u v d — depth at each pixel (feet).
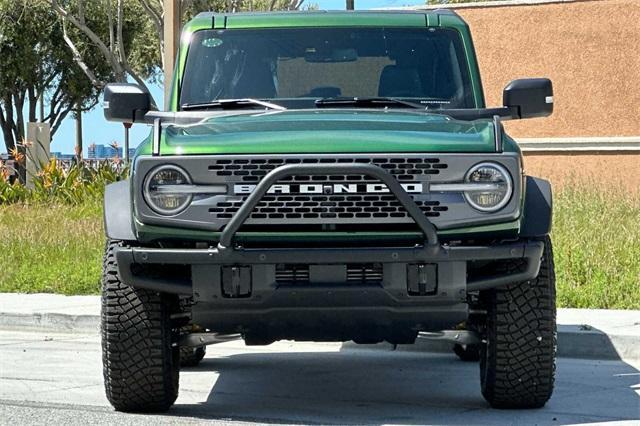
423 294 25.44
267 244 25.62
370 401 30.68
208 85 31.32
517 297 27.02
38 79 195.93
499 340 27.14
